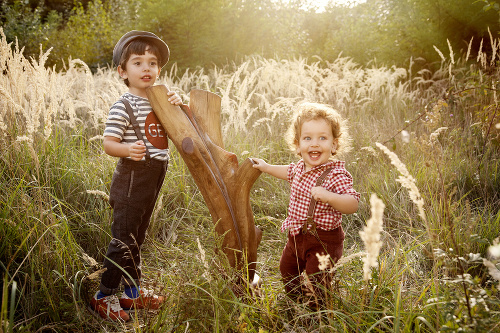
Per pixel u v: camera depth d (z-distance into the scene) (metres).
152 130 2.41
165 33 11.60
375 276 2.30
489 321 1.53
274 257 3.16
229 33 11.31
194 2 11.01
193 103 2.56
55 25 13.03
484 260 1.57
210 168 2.42
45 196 2.80
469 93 4.91
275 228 3.63
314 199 2.26
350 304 2.12
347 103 6.86
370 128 5.45
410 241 3.05
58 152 3.72
